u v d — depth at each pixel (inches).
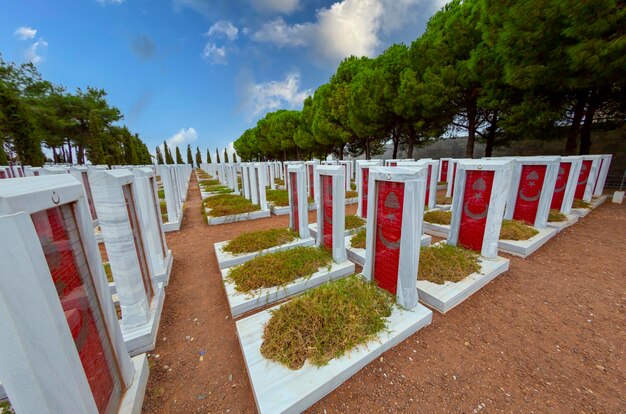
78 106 964.6
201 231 263.7
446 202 317.7
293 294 131.6
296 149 1093.8
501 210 148.0
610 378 80.9
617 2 219.1
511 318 111.0
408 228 102.5
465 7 387.9
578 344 95.3
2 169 314.8
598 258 165.8
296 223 207.8
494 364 87.3
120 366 72.7
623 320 107.4
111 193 90.7
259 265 146.4
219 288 148.6
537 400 74.3
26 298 42.7
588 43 231.6
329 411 72.2
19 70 866.1
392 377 82.4
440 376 82.7
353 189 464.4
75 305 58.0
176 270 173.9
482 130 563.8
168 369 90.9
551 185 199.2
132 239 100.2
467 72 383.9
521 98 361.1
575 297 124.7
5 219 39.6
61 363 47.5
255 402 76.6
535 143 557.9
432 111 440.8
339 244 153.2
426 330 103.9
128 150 1270.9
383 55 579.5
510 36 289.1
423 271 135.9
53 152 1082.1
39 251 45.4
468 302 123.0
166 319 120.2
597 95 346.9
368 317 98.3
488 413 71.0
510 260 166.7
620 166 442.3
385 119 544.4
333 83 693.3
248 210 314.0
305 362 82.2
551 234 198.8
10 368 42.5
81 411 50.8
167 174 270.8
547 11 248.2
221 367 91.7
